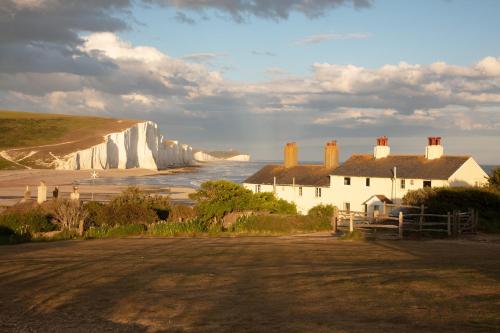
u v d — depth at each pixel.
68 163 190.00
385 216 36.72
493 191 42.91
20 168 180.00
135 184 133.38
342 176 62.16
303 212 64.88
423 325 10.89
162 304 13.73
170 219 47.72
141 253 26.25
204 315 12.43
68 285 16.94
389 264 20.17
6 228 41.06
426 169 56.84
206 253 25.55
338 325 11.09
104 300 14.45
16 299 14.84
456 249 26.05
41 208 46.94
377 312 12.16
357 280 16.20
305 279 16.73
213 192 46.94
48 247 31.14
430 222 34.97
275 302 13.56
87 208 47.03
